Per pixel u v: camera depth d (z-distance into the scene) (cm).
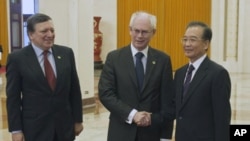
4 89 1013
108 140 305
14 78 296
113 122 305
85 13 757
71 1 734
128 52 304
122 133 297
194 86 272
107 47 1616
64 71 304
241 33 1449
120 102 292
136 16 292
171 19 1537
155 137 302
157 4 1547
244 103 841
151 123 291
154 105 300
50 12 737
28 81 296
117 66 302
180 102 280
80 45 749
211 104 269
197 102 270
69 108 314
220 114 261
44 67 300
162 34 1551
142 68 300
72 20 738
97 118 698
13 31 1808
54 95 300
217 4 1462
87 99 775
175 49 1546
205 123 270
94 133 590
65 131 307
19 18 1825
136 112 286
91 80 784
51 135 298
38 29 285
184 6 1515
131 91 295
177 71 296
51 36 288
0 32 1741
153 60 302
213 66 271
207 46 274
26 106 300
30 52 301
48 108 298
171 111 298
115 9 1595
